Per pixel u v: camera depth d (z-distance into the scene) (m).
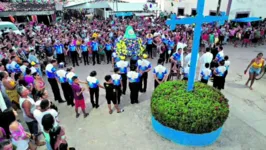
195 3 23.19
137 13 26.41
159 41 12.80
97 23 20.84
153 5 25.22
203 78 7.53
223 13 5.23
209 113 4.88
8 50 9.72
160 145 5.30
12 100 6.54
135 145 5.32
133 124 6.19
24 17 23.64
